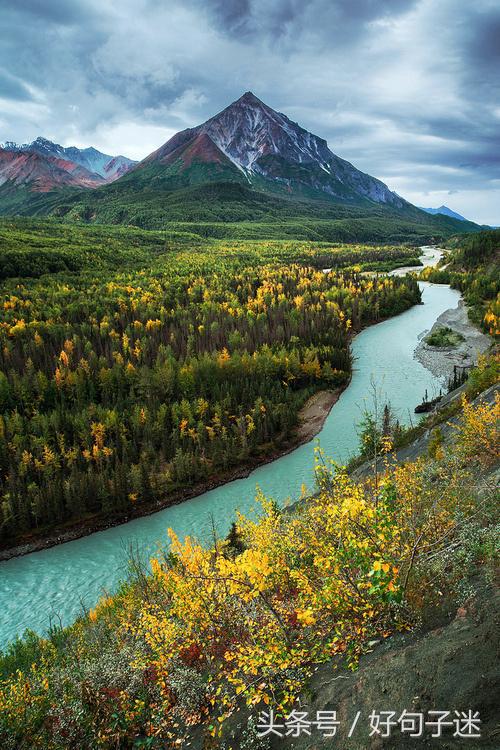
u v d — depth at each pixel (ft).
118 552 191.21
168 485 230.48
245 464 248.32
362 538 28.40
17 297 535.19
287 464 247.29
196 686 30.89
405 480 40.70
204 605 34.09
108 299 537.24
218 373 321.32
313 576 33.09
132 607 51.29
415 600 27.58
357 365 371.35
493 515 34.17
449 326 466.70
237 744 26.17
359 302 510.99
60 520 211.82
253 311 500.33
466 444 61.11
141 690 34.01
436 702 20.75
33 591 171.01
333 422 282.97
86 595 165.68
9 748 32.71
